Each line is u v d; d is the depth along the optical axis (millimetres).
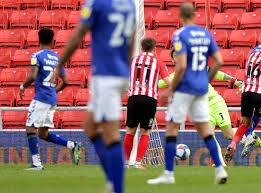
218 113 44719
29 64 61250
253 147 45812
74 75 57812
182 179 31891
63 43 62125
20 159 48625
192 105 29125
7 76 59188
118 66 20750
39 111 39438
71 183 30234
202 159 46375
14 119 54594
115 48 20828
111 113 20625
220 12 64312
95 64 20875
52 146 48031
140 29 45469
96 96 20750
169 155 29016
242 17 61875
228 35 60719
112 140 20828
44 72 38906
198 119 29203
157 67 39531
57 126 53844
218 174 29125
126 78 20984
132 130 40219
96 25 20938
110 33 20797
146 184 29141
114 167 20906
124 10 20938
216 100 44875
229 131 44844
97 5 20750
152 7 65375
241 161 46125
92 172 37562
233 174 35375
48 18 64875
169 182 29141
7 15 66562
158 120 52156
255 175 34656
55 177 33625
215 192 26062
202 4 64750
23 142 48656
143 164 44688
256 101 41656
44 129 40719
